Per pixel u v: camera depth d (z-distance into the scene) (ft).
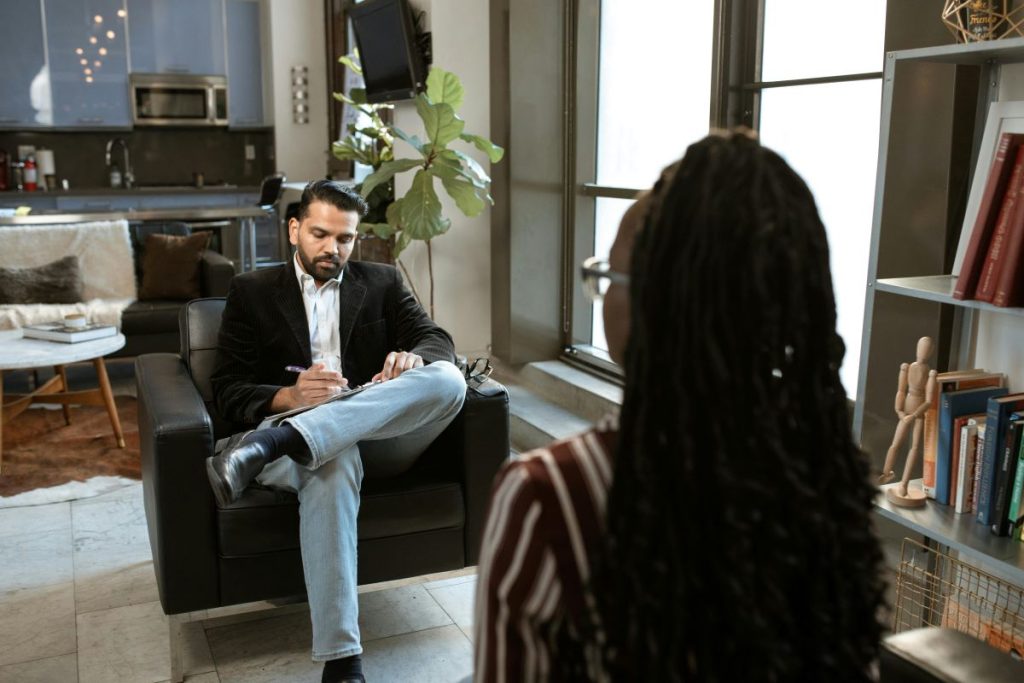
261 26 27.66
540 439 12.05
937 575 6.95
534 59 13.50
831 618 2.09
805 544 2.02
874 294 6.75
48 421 13.38
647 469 1.95
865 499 2.20
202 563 6.86
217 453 6.87
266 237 26.50
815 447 2.10
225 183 28.78
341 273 8.34
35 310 14.66
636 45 12.37
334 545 6.65
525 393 13.88
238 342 8.00
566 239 14.23
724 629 1.94
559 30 13.57
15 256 15.52
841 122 8.87
